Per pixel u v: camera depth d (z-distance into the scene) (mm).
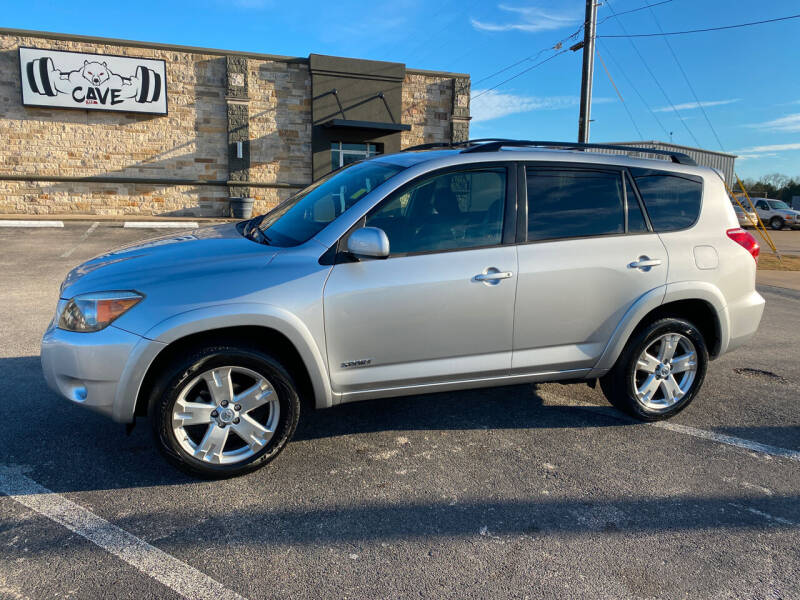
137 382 2873
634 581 2447
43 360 3055
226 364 3010
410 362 3385
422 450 3578
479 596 2320
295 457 3439
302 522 2785
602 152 4211
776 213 30391
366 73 19578
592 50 17062
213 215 18938
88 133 17312
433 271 3295
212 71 18141
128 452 3391
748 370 5500
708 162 34344
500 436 3816
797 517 2980
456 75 20859
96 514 2785
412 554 2574
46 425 3678
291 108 19141
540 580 2432
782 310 8812
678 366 4078
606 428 4004
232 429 3113
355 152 20500
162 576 2369
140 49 17281
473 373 3521
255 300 2975
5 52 16172
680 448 3734
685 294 3869
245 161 18797
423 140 21016
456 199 3445
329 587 2342
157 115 17766
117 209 17953
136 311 2875
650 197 3906
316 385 3197
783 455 3686
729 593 2391
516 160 3609
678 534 2797
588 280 3629
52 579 2322
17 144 16719
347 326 3182
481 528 2791
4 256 10445
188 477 3150
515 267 3457
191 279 2980
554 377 3777
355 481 3184
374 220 3262
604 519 2902
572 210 3688
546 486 3199
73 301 2975
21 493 2939
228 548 2568
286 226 3631
